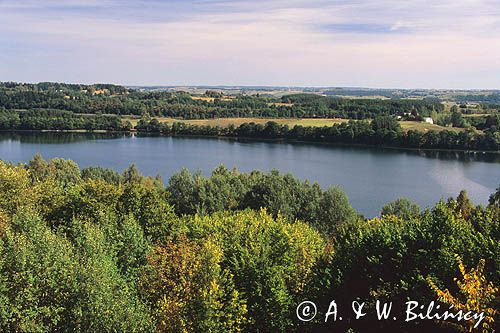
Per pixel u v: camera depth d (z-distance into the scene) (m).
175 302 20.02
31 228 24.78
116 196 35.72
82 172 91.81
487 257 18.75
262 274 23.89
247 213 41.94
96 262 19.55
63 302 17.72
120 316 17.42
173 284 21.62
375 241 22.39
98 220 31.20
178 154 138.75
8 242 19.44
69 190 38.62
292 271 26.42
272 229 29.47
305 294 24.92
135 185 36.94
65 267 18.61
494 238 20.52
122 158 130.38
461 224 21.64
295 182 64.31
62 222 33.66
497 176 108.25
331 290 22.28
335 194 60.09
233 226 31.16
